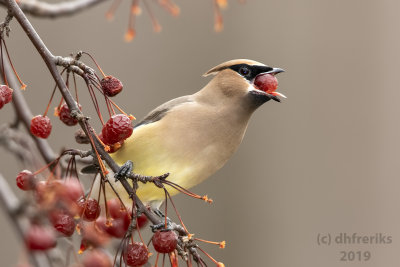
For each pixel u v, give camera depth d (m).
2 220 12.70
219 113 8.38
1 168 12.64
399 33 14.77
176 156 8.16
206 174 8.49
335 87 14.58
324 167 14.23
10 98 6.40
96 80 6.26
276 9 14.73
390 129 14.41
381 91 14.58
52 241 6.36
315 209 14.03
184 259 6.38
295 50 14.60
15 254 12.49
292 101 14.48
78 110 6.17
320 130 14.36
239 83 8.55
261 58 14.56
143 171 8.16
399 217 14.05
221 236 13.78
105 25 14.21
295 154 14.23
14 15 6.14
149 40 14.41
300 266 13.80
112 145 6.56
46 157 8.24
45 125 6.66
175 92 14.20
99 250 6.75
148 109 13.96
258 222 13.92
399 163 14.28
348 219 14.03
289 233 13.88
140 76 14.18
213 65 14.41
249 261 13.70
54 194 6.38
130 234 6.38
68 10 8.57
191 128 8.20
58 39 13.88
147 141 8.08
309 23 14.69
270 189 14.08
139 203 6.40
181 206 13.78
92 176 8.51
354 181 14.19
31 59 13.39
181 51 14.45
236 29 14.59
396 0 14.83
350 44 14.73
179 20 14.55
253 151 14.23
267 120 14.40
